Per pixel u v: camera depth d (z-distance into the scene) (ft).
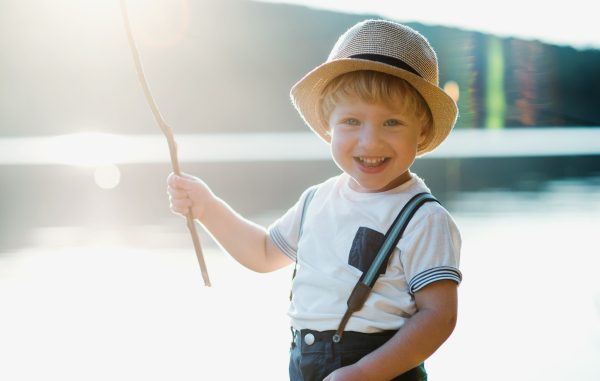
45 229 18.90
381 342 3.66
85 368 7.54
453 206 21.88
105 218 20.98
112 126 190.80
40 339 8.64
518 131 151.12
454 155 56.80
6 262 14.02
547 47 254.06
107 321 9.39
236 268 12.70
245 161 49.93
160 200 26.35
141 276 12.30
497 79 251.39
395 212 3.83
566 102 247.09
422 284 3.60
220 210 4.59
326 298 3.82
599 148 70.38
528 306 9.76
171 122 198.29
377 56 3.80
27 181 36.40
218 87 236.43
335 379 3.48
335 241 3.95
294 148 73.82
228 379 7.13
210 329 8.91
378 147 3.76
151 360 7.77
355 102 3.80
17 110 195.21
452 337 8.50
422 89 3.80
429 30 264.52
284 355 7.85
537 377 7.07
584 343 8.13
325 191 4.34
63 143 100.58
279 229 4.59
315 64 266.36
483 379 7.09
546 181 31.99
